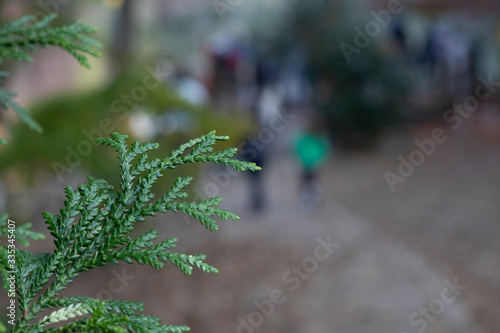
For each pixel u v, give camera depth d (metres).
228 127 6.55
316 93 12.59
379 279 5.69
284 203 8.30
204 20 17.19
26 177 4.76
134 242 0.71
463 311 4.94
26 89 9.25
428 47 14.13
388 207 8.09
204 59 13.23
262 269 6.01
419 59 14.27
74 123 5.13
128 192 0.74
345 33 12.37
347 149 11.95
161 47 15.48
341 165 10.84
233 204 8.18
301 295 5.48
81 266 0.70
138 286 5.74
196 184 5.13
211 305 5.38
